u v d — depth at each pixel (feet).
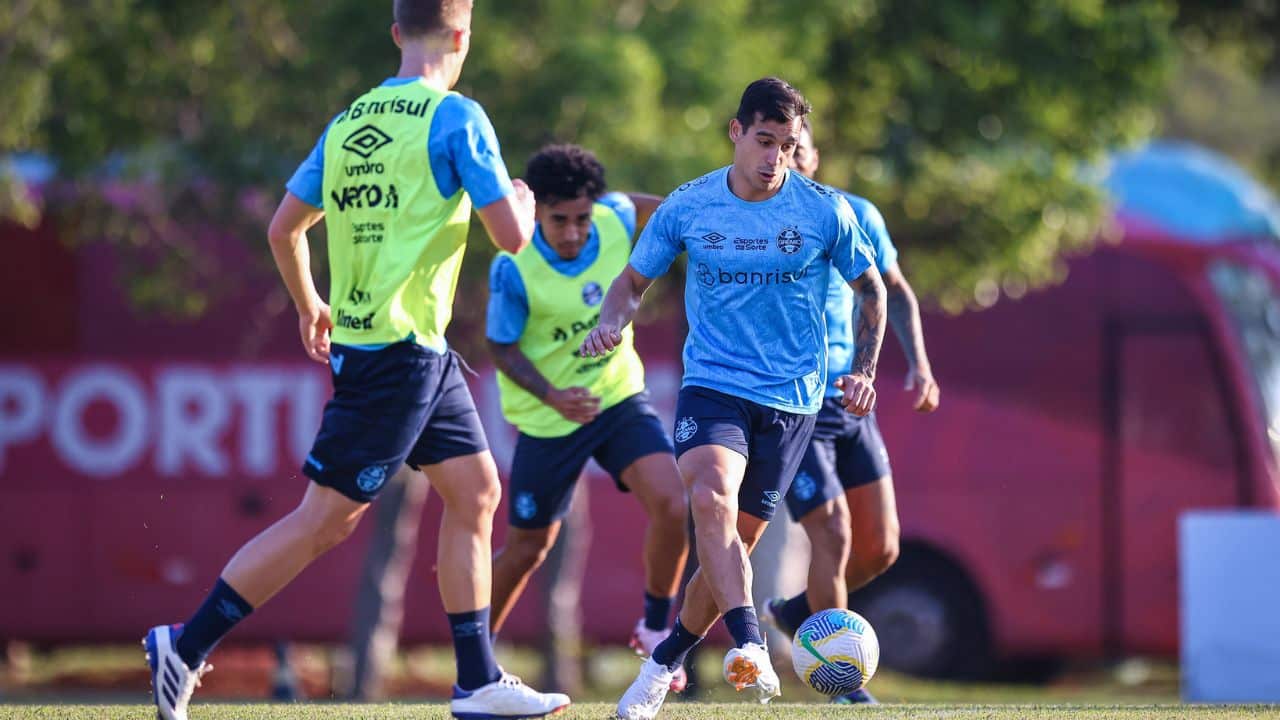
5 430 180.86
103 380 180.86
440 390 59.57
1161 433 182.70
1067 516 183.32
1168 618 181.57
